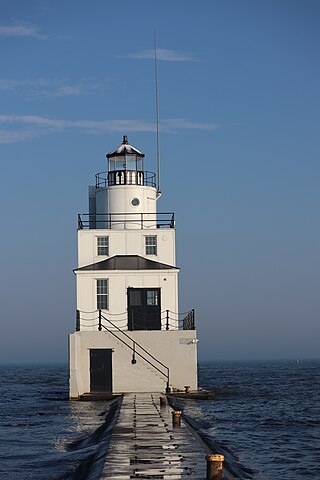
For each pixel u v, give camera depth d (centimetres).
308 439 3278
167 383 4781
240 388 7519
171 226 5566
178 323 5184
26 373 17275
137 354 4794
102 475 1897
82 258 5406
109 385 4772
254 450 2917
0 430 3534
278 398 5838
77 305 5172
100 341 4791
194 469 1973
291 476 2369
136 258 5388
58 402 5244
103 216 5759
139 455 2177
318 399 5781
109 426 2931
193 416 4078
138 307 5184
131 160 5881
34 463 2553
